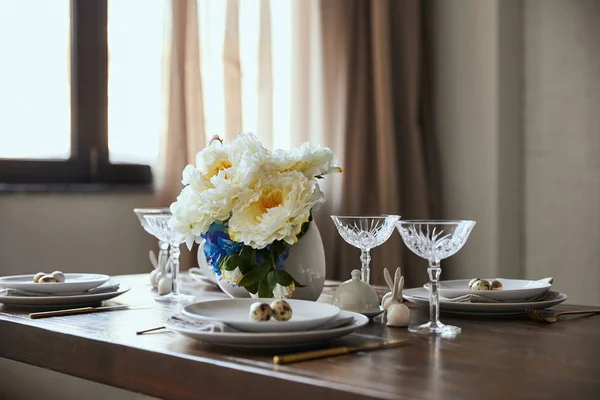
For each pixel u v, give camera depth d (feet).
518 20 11.86
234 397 3.20
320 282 4.96
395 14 11.51
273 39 10.66
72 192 9.06
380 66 11.06
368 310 4.43
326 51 10.91
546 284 4.85
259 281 4.67
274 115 10.59
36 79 9.36
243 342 3.46
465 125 11.71
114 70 9.79
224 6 9.92
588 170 11.41
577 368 3.18
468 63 11.66
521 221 11.98
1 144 9.13
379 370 3.14
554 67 11.65
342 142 10.91
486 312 4.63
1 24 9.12
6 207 8.59
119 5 9.78
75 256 9.12
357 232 4.60
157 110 10.00
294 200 4.54
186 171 4.79
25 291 5.04
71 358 4.06
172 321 3.87
